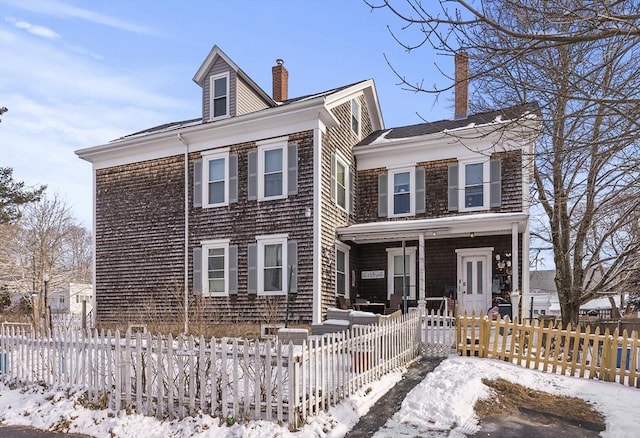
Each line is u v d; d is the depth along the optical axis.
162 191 16.59
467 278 15.78
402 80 4.48
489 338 9.50
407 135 17.67
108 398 6.96
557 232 12.66
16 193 23.28
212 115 16.41
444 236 15.48
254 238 14.93
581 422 6.32
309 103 14.10
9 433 6.45
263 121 14.90
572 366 8.41
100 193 17.64
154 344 6.66
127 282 16.72
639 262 12.75
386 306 16.48
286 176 14.63
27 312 28.11
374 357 7.83
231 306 14.98
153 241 16.50
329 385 6.41
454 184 15.96
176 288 15.86
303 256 14.16
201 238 15.73
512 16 4.80
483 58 4.20
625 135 4.35
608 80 5.14
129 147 16.98
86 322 17.95
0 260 30.14
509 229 14.06
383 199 17.12
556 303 44.97
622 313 26.06
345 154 16.62
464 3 3.80
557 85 5.01
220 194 15.73
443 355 10.02
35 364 8.52
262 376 6.00
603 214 8.65
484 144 15.51
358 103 18.34
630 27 3.79
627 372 8.04
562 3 3.93
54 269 33.00
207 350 6.22
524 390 7.47
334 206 15.40
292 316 14.06
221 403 6.05
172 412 6.28
